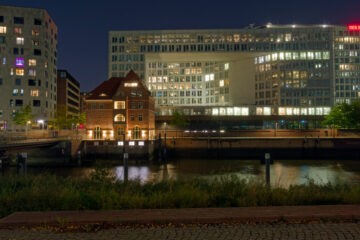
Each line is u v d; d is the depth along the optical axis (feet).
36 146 180.34
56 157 213.05
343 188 48.60
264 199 40.27
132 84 244.22
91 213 34.01
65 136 245.04
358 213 32.86
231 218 31.58
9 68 341.62
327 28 411.34
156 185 52.31
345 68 438.40
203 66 462.19
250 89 434.30
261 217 31.71
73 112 512.22
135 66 422.82
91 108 244.42
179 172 177.37
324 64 409.28
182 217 31.65
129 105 242.99
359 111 310.65
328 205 37.42
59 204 38.65
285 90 405.80
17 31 345.92
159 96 456.86
